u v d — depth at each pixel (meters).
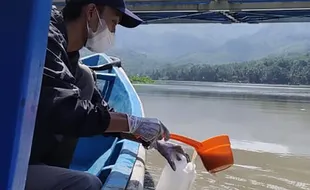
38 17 0.67
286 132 7.02
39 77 0.72
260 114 9.70
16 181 0.70
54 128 1.43
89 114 1.48
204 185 3.70
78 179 1.55
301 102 13.38
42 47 0.71
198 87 24.70
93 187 1.59
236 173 4.13
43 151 1.53
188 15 15.21
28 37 0.66
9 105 0.67
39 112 1.35
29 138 0.72
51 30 1.47
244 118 8.87
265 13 14.69
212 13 14.70
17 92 0.67
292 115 9.61
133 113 3.09
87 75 2.34
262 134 6.75
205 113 9.65
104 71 4.38
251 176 4.06
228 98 14.89
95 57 4.80
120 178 1.86
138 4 14.66
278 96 16.23
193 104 12.06
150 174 3.69
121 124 1.71
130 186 1.81
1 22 0.66
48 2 0.70
